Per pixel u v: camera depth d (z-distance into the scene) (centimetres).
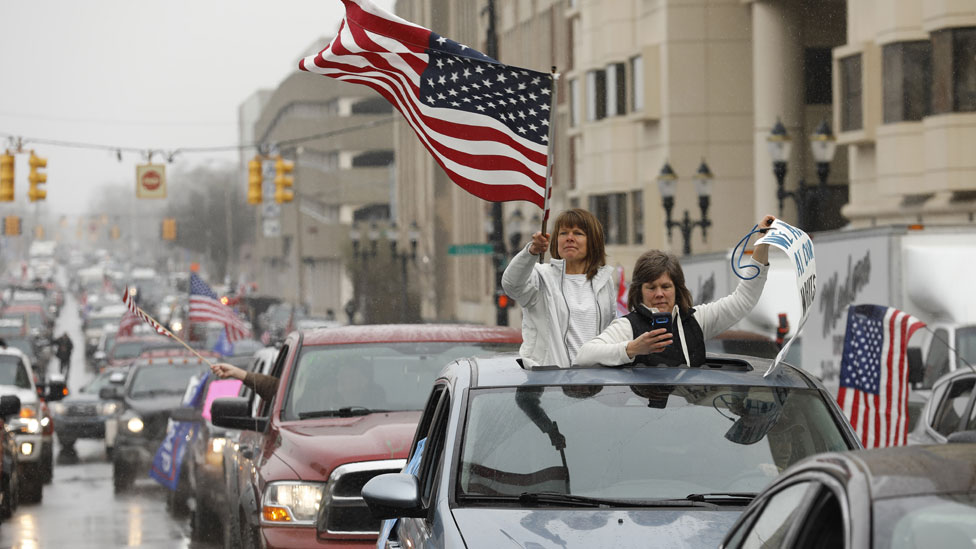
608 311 1272
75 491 3919
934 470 650
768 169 7450
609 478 1060
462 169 1489
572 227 1273
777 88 7419
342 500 1680
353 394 1903
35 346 8744
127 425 4078
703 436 1090
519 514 1016
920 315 3466
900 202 5662
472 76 1474
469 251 5819
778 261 4097
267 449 1812
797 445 1086
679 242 8000
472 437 1095
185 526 3069
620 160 8456
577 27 9331
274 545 1689
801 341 4069
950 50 5244
